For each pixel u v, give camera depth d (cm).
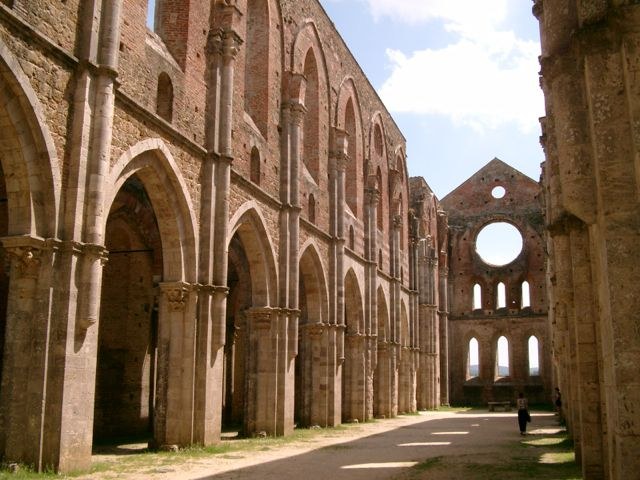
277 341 2767
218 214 2289
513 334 6694
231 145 2447
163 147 2011
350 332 4044
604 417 1381
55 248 1541
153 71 2017
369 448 2362
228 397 3584
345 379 4006
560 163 1058
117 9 1753
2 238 1509
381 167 4859
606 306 876
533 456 2089
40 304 1517
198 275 2181
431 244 6300
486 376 6712
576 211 1012
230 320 3656
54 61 1579
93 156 1650
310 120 3550
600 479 1391
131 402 2755
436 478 1584
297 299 2912
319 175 3500
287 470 1712
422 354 5906
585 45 906
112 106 1716
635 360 839
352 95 4197
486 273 6912
